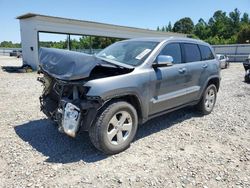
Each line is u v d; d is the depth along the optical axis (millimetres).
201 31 91000
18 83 11164
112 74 4188
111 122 3725
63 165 3520
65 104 3639
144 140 4457
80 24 21797
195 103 5703
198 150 4105
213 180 3234
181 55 5148
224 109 6750
